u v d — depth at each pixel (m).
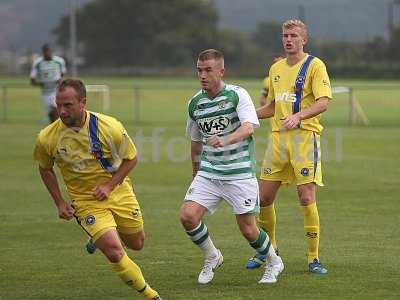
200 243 21.25
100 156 18.98
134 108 96.38
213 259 21.56
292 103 22.58
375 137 63.81
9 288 21.42
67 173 19.22
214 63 20.38
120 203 19.44
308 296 20.17
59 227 29.84
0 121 78.38
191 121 21.20
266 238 21.33
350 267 23.17
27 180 42.16
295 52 22.66
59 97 18.39
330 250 25.48
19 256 25.22
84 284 21.77
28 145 58.50
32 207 34.16
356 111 81.69
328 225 29.64
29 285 21.72
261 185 22.94
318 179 22.55
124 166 19.00
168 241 27.17
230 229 29.19
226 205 34.03
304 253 25.16
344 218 31.05
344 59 180.75
